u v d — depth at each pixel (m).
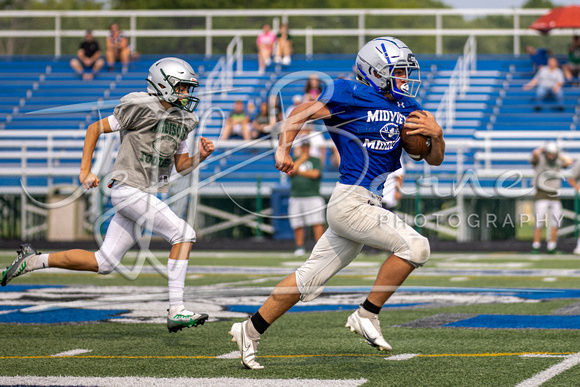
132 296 21.27
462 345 14.09
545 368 11.98
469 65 58.34
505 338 14.77
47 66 61.94
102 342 14.61
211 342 14.61
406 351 13.59
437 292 21.84
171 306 14.11
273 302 12.02
